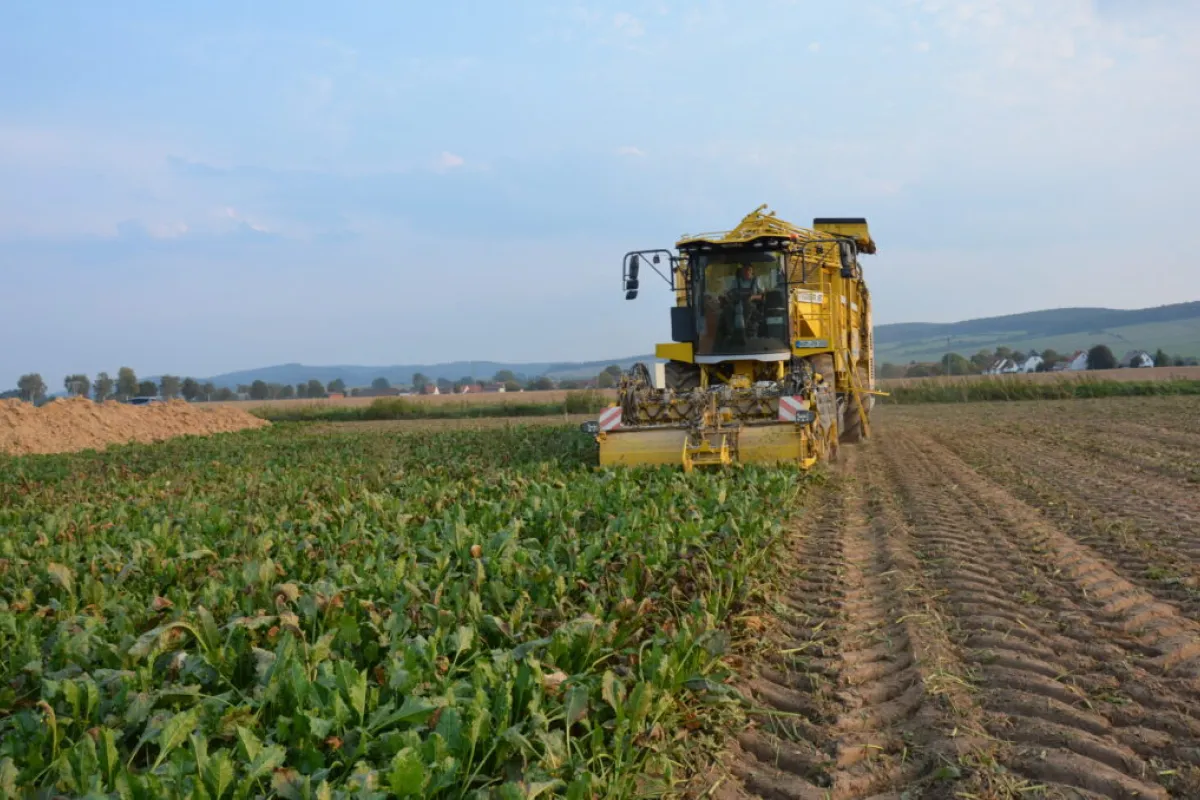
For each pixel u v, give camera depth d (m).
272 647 5.19
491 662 4.94
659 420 14.65
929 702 5.23
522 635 5.35
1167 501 11.23
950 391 41.09
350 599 5.76
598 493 10.23
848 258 16.28
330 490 12.39
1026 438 20.94
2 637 5.33
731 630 6.46
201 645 4.95
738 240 16.00
